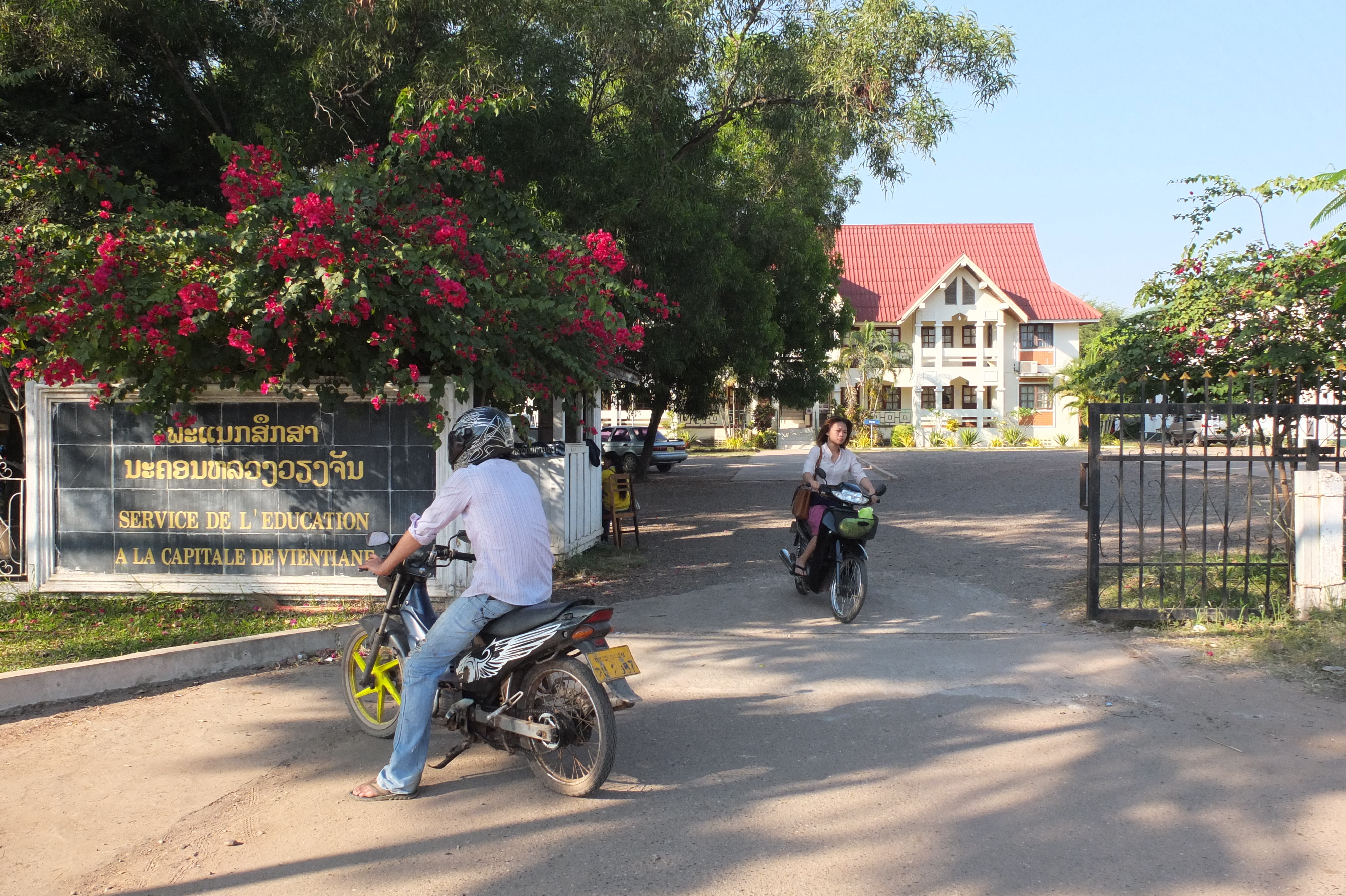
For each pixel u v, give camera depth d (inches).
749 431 1776.6
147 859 146.6
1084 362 386.0
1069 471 918.4
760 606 331.3
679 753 189.8
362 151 310.5
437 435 303.4
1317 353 311.4
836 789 171.2
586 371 337.7
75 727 206.4
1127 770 178.1
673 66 495.5
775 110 562.6
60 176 292.4
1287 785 169.6
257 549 321.4
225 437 320.5
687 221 537.3
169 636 270.5
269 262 260.4
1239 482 708.0
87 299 257.1
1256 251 339.0
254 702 223.8
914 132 515.5
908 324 1834.4
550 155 468.4
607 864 143.4
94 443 323.0
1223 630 276.1
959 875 138.7
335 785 175.0
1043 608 321.4
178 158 482.9
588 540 454.6
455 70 431.8
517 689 170.6
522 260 314.5
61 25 390.0
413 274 272.8
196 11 441.1
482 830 155.5
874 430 1765.5
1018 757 185.5
